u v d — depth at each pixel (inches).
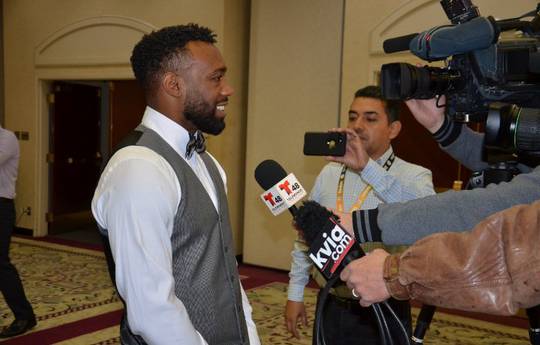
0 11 310.2
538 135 38.2
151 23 260.1
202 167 60.4
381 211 41.6
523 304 31.8
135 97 329.4
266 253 237.9
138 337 53.8
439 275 33.8
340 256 42.4
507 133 39.6
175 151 54.7
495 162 46.3
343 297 73.0
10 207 144.6
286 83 229.0
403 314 70.4
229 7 237.5
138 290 47.7
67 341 144.2
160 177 50.4
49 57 294.7
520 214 32.5
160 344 48.0
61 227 319.0
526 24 46.5
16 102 306.8
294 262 82.7
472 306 32.8
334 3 216.7
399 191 64.8
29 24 300.5
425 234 38.9
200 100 54.9
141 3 262.5
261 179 57.2
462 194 38.4
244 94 249.4
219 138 238.2
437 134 53.2
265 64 233.8
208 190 59.0
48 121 306.3
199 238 54.2
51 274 215.2
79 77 285.3
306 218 43.9
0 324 154.3
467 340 152.8
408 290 35.8
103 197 50.7
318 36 220.8
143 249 47.5
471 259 33.0
